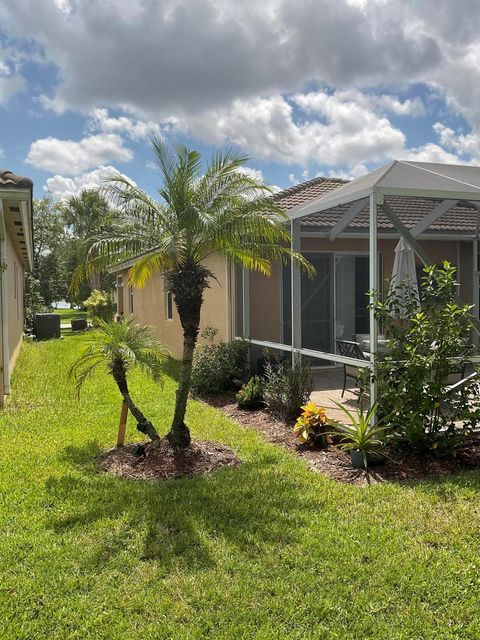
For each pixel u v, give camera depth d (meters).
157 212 5.66
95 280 31.67
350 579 3.19
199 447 5.68
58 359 13.39
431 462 5.37
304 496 4.43
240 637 2.71
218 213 5.64
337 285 11.07
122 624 2.79
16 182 7.04
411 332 5.41
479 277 10.88
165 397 8.55
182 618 2.84
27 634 2.72
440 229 10.27
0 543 3.60
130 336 5.83
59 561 3.38
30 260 16.03
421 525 3.90
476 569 3.28
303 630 2.76
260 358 9.43
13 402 8.23
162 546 3.57
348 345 8.55
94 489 4.58
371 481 4.87
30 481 4.78
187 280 5.50
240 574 3.24
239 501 4.32
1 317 8.48
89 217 30.98
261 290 10.55
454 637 2.71
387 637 2.71
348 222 9.07
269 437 6.41
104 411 7.61
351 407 7.66
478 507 4.21
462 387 5.54
